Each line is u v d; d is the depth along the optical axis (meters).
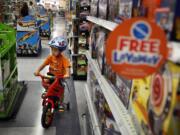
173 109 0.79
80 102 4.37
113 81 1.90
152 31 0.86
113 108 1.55
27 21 7.88
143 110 1.09
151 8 1.02
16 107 4.00
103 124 2.14
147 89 1.06
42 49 9.41
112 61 0.90
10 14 9.27
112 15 1.97
